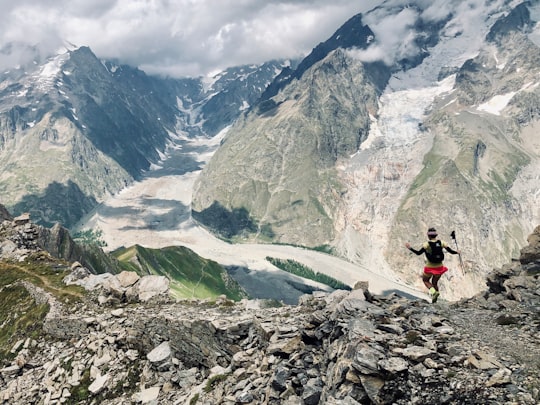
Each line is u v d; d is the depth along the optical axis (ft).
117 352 109.40
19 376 118.93
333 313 69.21
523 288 80.38
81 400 100.37
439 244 67.41
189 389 87.61
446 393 43.70
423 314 65.16
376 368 47.62
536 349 49.93
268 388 63.67
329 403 46.68
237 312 102.37
